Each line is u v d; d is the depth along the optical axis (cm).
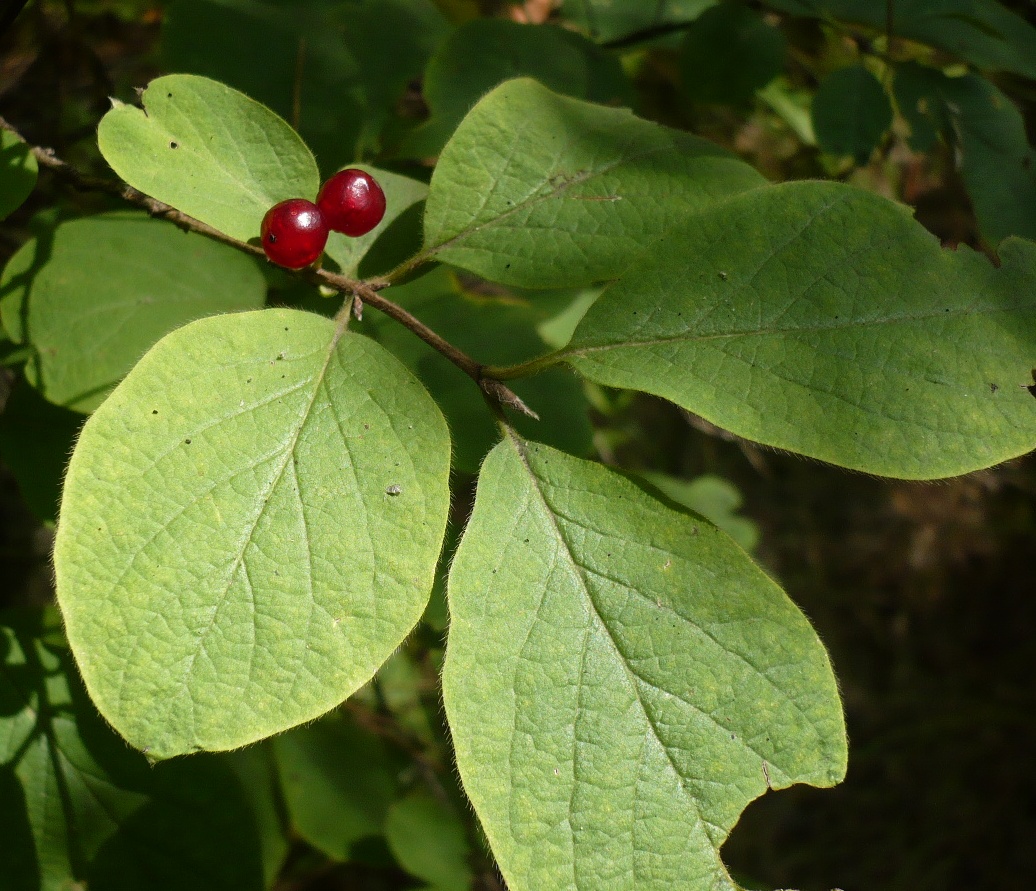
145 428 22
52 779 28
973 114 32
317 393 23
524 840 22
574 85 34
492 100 26
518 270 25
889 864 78
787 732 23
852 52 39
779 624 23
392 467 23
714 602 23
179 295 30
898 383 23
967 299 24
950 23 33
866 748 81
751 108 46
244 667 22
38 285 30
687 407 23
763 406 23
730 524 50
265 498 22
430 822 40
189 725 22
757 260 24
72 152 39
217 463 22
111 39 44
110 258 30
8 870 28
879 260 24
